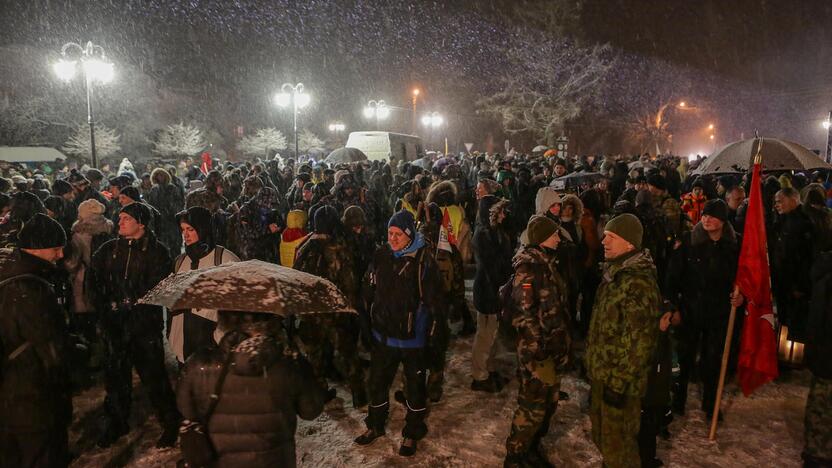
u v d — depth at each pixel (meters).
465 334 7.38
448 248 5.65
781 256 5.58
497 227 5.48
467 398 5.50
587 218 6.61
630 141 49.12
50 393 3.27
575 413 5.21
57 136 35.69
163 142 38.91
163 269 4.43
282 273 2.78
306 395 2.70
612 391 3.57
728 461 4.42
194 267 4.40
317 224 5.12
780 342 5.66
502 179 12.45
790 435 4.81
